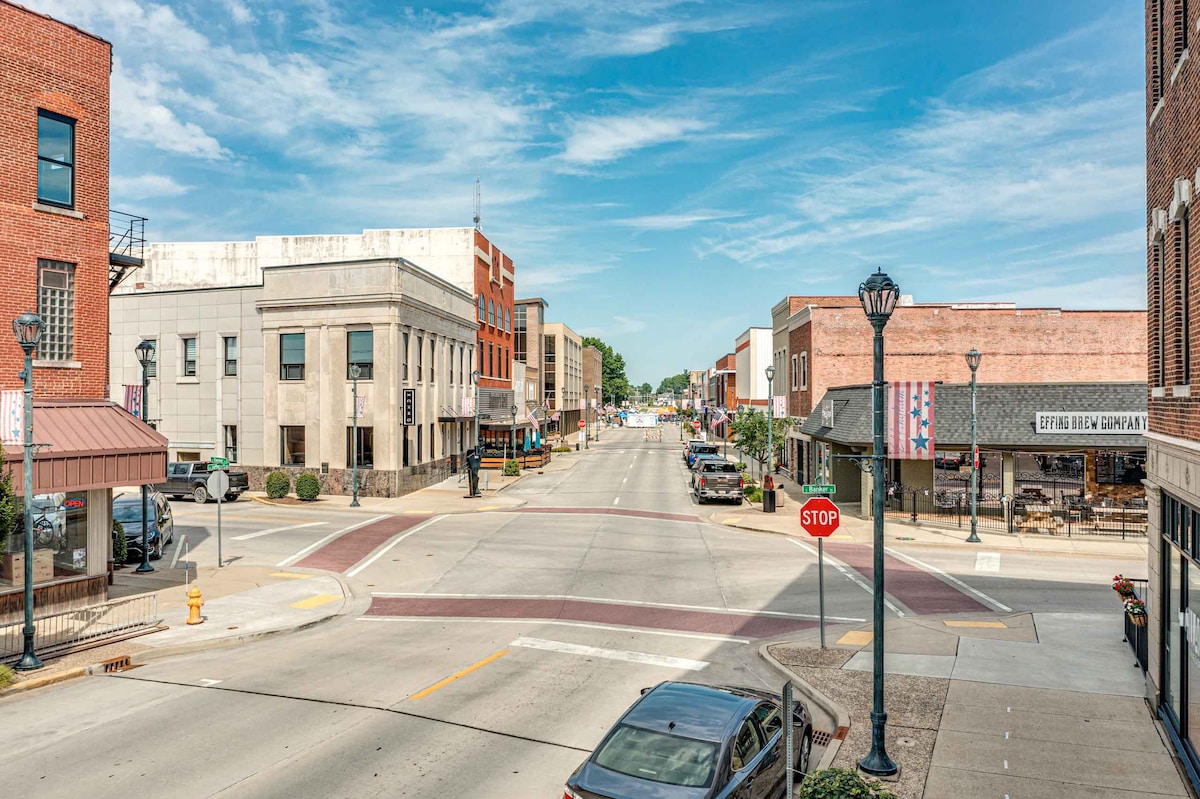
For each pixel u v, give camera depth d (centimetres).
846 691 1345
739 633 1764
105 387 2053
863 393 3600
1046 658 1525
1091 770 1034
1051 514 3212
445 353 5034
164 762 1071
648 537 3023
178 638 1691
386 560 2594
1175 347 1149
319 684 1405
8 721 1238
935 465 3628
